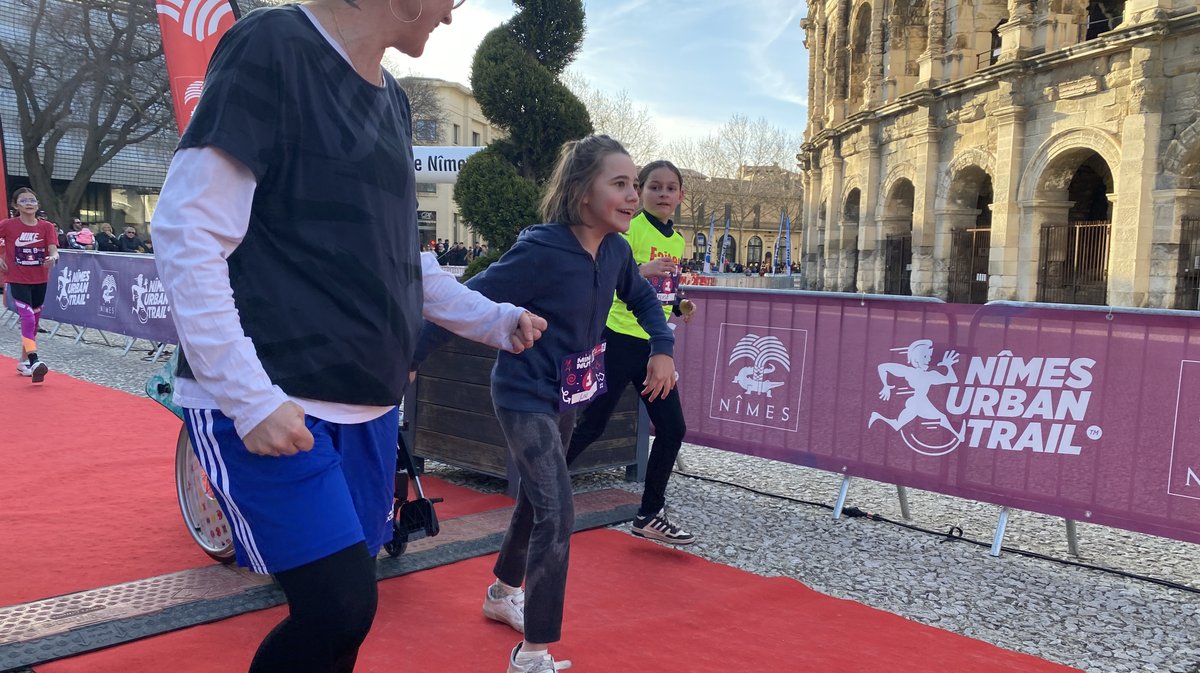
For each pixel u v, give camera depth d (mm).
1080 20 20641
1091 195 25250
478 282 2619
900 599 3504
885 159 28328
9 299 8633
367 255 1570
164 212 1378
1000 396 4230
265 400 1347
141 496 4531
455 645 2820
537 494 2529
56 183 42312
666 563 3799
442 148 8312
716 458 6199
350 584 1485
